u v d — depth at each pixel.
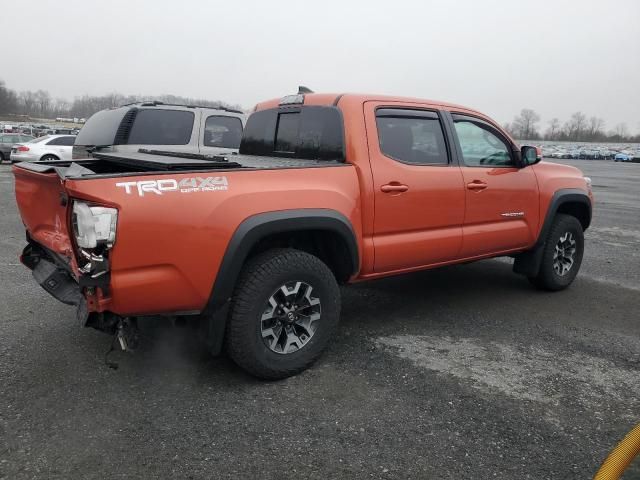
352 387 3.51
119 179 2.91
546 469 2.71
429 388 3.51
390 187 4.02
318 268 3.63
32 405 3.20
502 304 5.27
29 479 2.55
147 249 2.98
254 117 5.02
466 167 4.63
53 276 3.59
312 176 3.65
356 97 4.07
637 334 4.53
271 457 2.76
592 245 8.52
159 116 7.89
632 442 2.51
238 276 3.42
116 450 2.79
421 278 6.20
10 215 10.04
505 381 3.62
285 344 3.59
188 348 4.05
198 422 3.06
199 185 3.14
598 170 36.53
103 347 4.01
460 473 2.67
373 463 2.73
